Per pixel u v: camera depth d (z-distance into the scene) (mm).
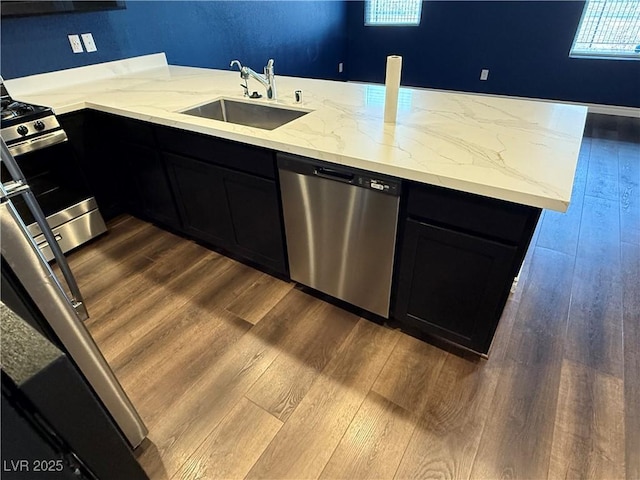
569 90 4379
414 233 1388
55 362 574
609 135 3760
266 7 3807
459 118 1608
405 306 1632
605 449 1284
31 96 2246
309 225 1693
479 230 1229
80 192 2273
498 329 1738
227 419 1424
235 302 1962
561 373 1538
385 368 1597
